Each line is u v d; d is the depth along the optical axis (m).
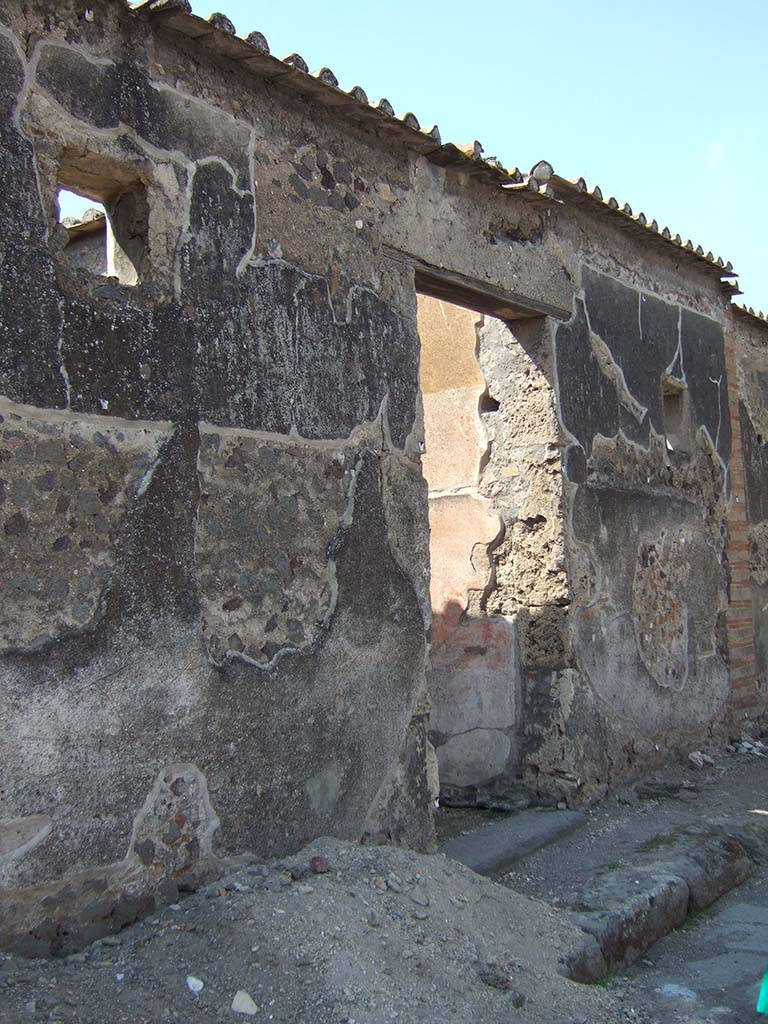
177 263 3.38
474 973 3.07
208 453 3.41
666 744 5.97
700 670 6.44
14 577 2.85
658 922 3.90
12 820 2.80
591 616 5.37
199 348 3.41
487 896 3.59
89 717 2.99
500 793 5.25
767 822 5.10
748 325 8.09
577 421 5.45
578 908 3.77
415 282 4.55
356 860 3.54
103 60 3.22
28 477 2.90
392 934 3.11
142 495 3.19
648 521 6.01
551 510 5.24
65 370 3.01
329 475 3.85
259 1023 2.64
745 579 7.13
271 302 3.70
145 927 3.04
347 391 3.97
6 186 2.91
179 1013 2.64
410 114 4.21
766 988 3.09
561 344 5.38
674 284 6.63
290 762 3.59
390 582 4.08
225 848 3.35
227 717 3.39
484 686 5.38
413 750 4.12
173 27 3.39
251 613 3.50
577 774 5.10
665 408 6.80
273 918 3.01
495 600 5.40
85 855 2.96
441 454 5.61
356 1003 2.73
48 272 3.00
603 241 5.86
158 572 3.21
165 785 3.19
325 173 4.00
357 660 3.90
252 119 3.71
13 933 2.80
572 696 5.13
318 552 3.78
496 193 4.96
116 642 3.08
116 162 3.24
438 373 5.63
